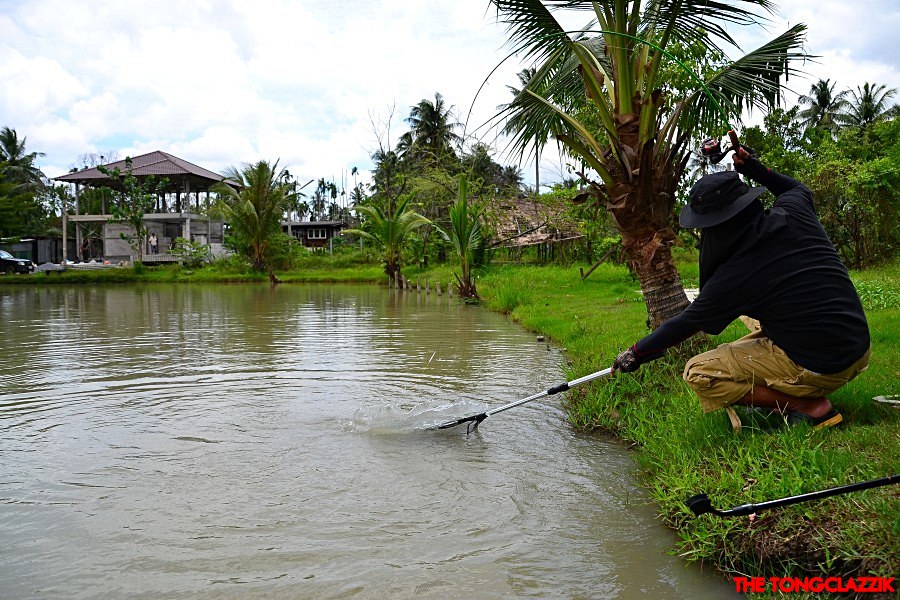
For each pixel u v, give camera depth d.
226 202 41.75
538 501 4.20
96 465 4.82
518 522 3.90
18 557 3.49
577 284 20.22
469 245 19.94
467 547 3.60
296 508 4.09
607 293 16.98
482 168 31.73
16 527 3.83
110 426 5.80
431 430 5.68
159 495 4.28
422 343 10.71
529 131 7.52
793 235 3.93
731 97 7.23
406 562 3.44
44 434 5.56
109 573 3.33
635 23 6.36
